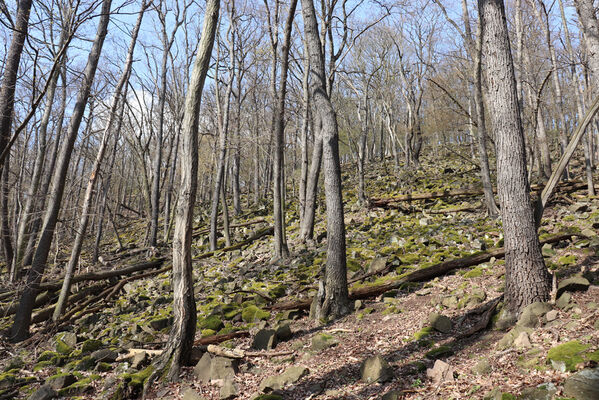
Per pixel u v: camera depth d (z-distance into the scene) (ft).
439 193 55.72
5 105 30.17
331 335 22.70
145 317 33.81
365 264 35.50
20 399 21.39
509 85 19.97
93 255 57.93
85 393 20.97
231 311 30.04
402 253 37.22
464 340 19.02
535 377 13.83
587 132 45.39
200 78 20.93
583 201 43.39
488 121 70.28
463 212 48.67
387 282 29.19
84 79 33.65
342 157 142.51
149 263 50.88
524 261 19.35
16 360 27.43
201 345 24.22
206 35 20.83
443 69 70.54
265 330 23.67
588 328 16.01
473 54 45.06
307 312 28.32
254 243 54.60
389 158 117.80
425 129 83.71
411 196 56.59
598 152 71.20
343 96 93.76
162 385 20.18
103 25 34.78
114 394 19.71
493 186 52.75
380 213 56.24
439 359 17.78
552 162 75.56
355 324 24.38
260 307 29.89
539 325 17.67
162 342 25.75
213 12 20.85
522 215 19.60
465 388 14.64
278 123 43.24
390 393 15.30
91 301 39.83
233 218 72.43
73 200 74.08
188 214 21.31
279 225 44.24
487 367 15.44
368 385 16.97
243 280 38.83
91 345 27.50
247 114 75.46
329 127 27.48
